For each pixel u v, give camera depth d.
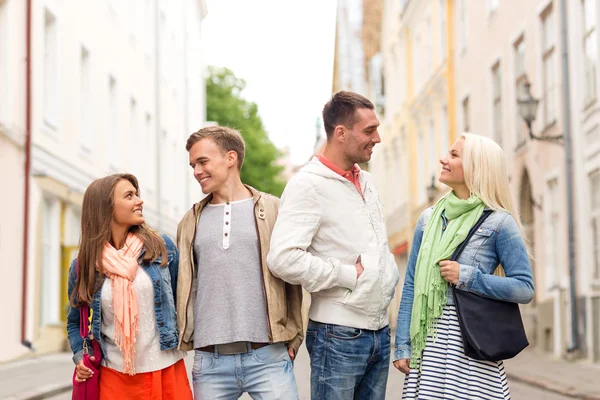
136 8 28.05
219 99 51.75
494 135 21.47
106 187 4.88
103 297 4.86
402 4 33.91
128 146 26.56
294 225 4.82
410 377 4.72
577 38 15.57
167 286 4.92
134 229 4.96
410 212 32.72
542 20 17.64
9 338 16.78
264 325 4.89
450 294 4.65
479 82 22.70
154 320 4.90
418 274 4.71
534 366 14.91
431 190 27.20
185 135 37.69
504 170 4.71
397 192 36.56
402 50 34.44
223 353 4.91
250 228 4.96
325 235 4.90
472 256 4.64
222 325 4.88
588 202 15.29
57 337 19.52
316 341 4.91
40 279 18.52
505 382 4.63
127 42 26.58
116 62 25.16
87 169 22.05
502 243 4.63
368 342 4.89
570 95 16.03
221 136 5.03
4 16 17.00
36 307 18.22
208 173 4.98
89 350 4.90
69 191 20.42
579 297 15.78
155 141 30.58
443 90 27.02
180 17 37.28
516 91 19.53
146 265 4.90
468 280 4.54
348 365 4.85
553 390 11.51
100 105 23.41
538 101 17.31
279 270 4.79
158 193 30.16
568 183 16.08
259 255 4.95
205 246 4.96
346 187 4.95
